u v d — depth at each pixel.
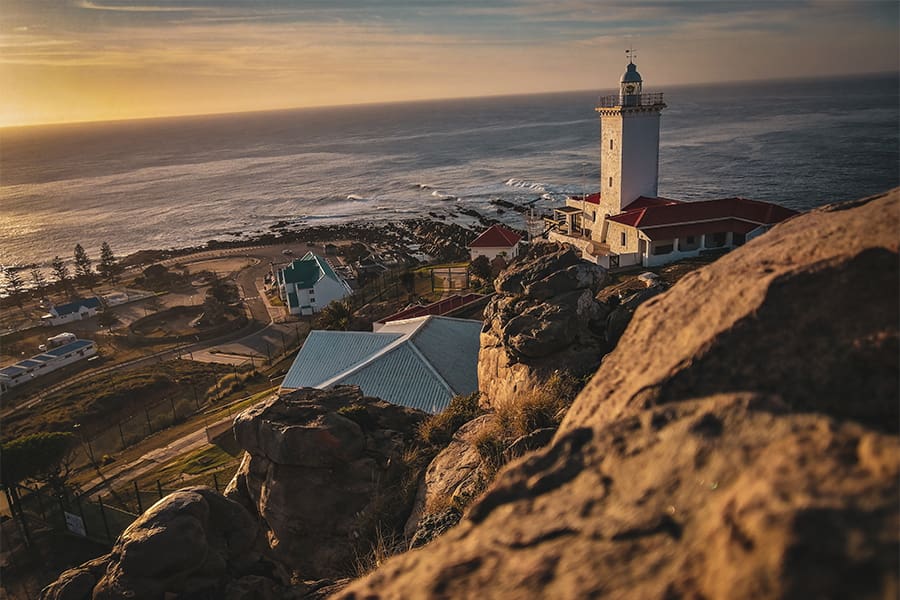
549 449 4.38
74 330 86.69
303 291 84.69
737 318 4.40
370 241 126.94
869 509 2.47
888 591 2.16
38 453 35.56
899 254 4.22
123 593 9.26
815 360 4.00
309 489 14.57
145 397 60.09
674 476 3.45
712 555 2.73
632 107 55.84
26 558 32.03
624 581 2.92
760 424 3.45
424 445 16.11
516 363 18.64
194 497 10.60
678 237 49.78
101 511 33.78
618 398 4.76
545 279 20.64
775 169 146.12
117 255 138.38
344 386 18.47
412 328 35.44
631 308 18.86
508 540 3.65
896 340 3.83
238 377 60.81
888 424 3.57
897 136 184.12
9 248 152.25
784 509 2.56
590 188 165.88
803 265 4.49
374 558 11.80
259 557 10.80
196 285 105.31
